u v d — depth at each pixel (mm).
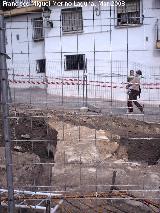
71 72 7566
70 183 6258
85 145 8609
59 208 4902
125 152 9516
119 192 4770
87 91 9188
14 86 7059
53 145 9211
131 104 5828
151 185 6137
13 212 3674
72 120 10461
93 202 5285
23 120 10359
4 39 3500
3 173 6125
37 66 9258
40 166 6910
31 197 4555
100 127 10852
